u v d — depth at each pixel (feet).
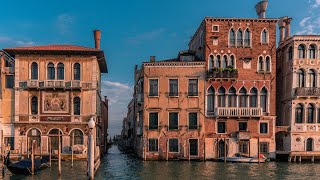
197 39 110.32
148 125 94.89
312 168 80.53
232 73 94.17
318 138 95.50
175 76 95.50
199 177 66.95
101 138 123.65
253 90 96.32
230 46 96.32
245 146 94.68
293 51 96.32
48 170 73.36
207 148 94.32
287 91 99.76
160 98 95.35
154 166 82.12
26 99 94.27
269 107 95.66
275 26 97.04
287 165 85.20
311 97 94.73
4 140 95.66
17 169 66.44
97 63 102.99
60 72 95.61
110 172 74.02
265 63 96.78
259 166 82.84
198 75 95.50
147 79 95.81
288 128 96.17
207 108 95.40
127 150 142.92
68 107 94.84
